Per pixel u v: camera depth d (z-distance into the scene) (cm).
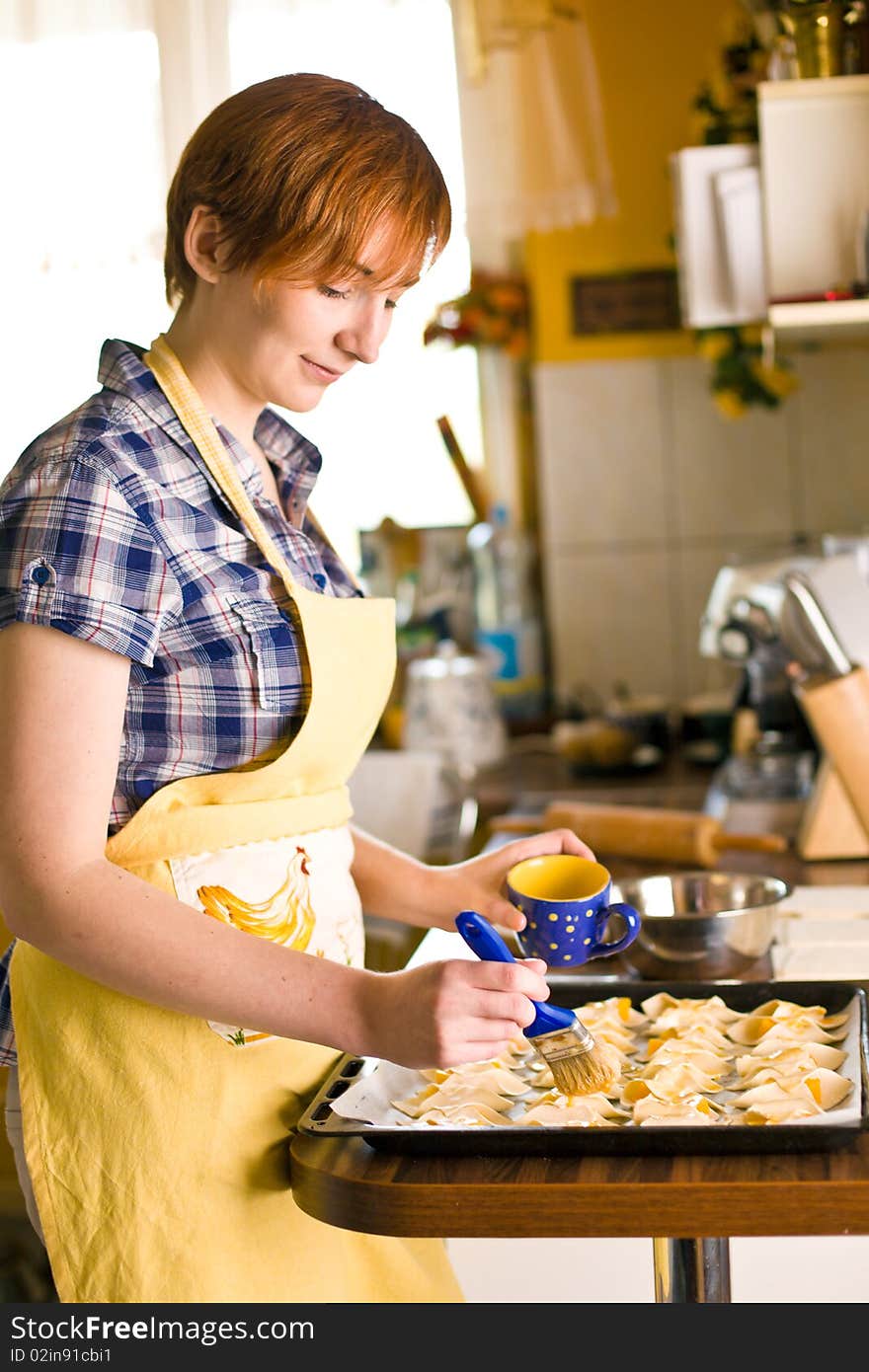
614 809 204
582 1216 86
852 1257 136
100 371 107
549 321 330
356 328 103
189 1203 102
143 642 96
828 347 315
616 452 333
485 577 341
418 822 243
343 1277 108
